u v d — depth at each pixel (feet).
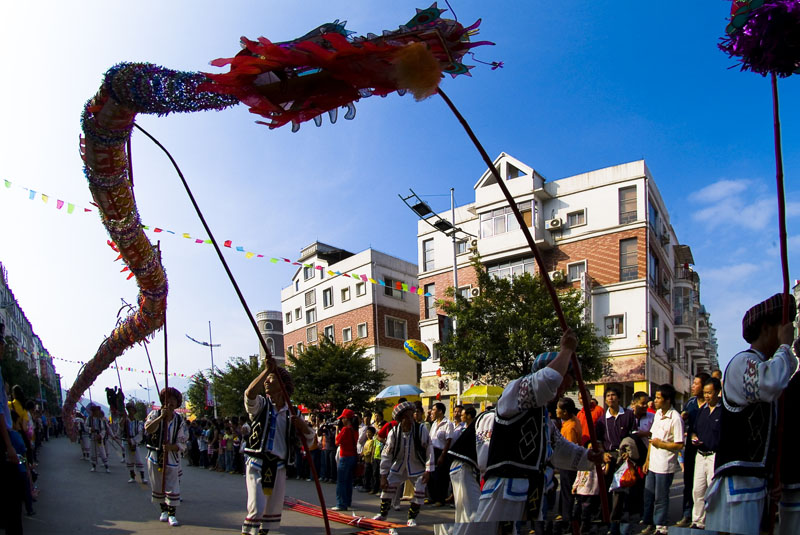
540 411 12.38
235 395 116.37
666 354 90.94
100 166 20.04
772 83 10.41
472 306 70.08
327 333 126.93
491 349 67.10
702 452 22.16
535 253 12.14
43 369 224.12
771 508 9.80
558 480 26.78
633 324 81.05
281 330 161.27
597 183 86.33
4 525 16.85
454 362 69.31
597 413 29.30
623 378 80.53
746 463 10.29
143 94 14.94
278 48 11.09
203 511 33.09
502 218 92.68
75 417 68.85
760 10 10.39
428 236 105.60
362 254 118.42
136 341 36.96
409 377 118.21
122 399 54.29
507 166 94.63
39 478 49.21
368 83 11.35
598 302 83.97
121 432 49.88
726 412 10.65
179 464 29.68
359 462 43.47
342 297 123.44
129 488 42.73
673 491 37.11
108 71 15.35
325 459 48.52
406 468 29.07
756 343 11.07
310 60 11.21
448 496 34.14
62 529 27.02
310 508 33.12
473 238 98.32
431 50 11.20
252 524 20.75
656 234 88.22
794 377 10.64
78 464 63.46
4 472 16.84
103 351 41.32
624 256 83.15
